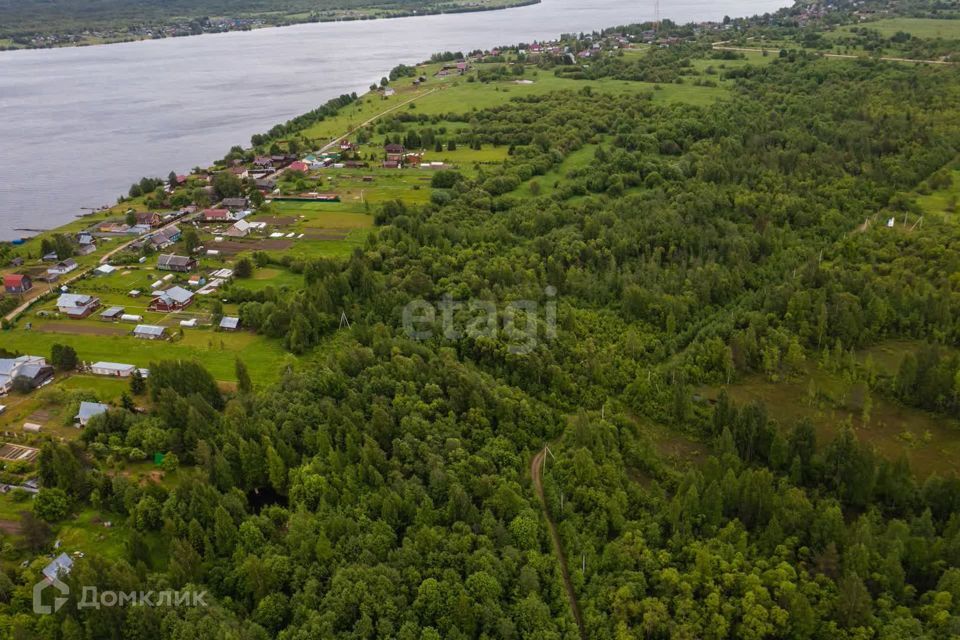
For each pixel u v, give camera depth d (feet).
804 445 460.55
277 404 477.36
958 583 351.87
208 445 438.40
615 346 593.01
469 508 402.52
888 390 540.52
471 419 480.23
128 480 417.08
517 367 549.54
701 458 494.18
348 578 353.31
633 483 443.73
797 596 350.23
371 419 467.11
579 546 397.80
